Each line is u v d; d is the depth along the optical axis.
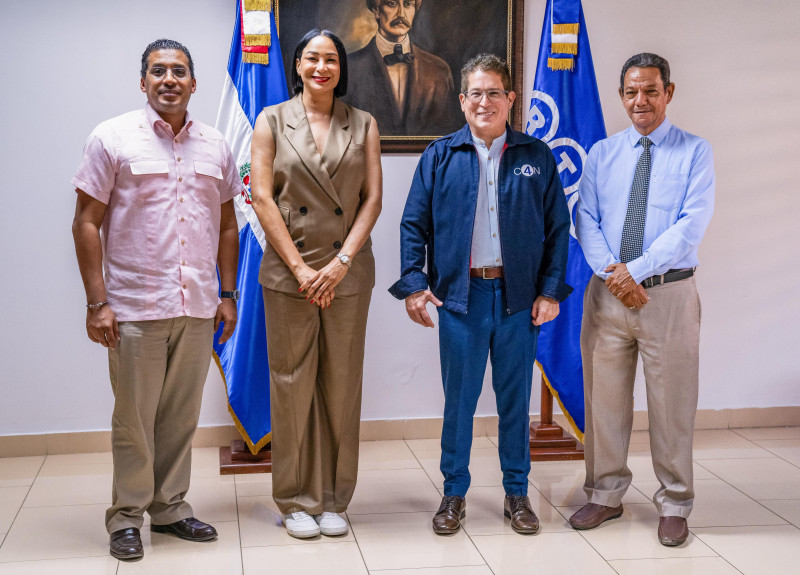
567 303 3.77
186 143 2.83
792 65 4.08
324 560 2.79
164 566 2.74
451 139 3.05
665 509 3.03
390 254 3.96
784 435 4.17
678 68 4.01
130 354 2.75
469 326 2.99
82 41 3.67
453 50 3.85
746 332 4.23
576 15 3.70
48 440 3.83
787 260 4.20
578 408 3.79
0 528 3.03
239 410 3.59
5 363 3.77
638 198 2.98
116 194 2.76
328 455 3.12
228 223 3.02
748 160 4.11
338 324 2.96
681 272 2.96
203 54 3.76
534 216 3.00
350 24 3.78
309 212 2.90
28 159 3.69
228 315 3.01
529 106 3.91
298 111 2.95
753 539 2.98
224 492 3.42
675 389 2.98
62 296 3.78
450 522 3.01
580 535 3.01
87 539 2.95
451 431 3.07
